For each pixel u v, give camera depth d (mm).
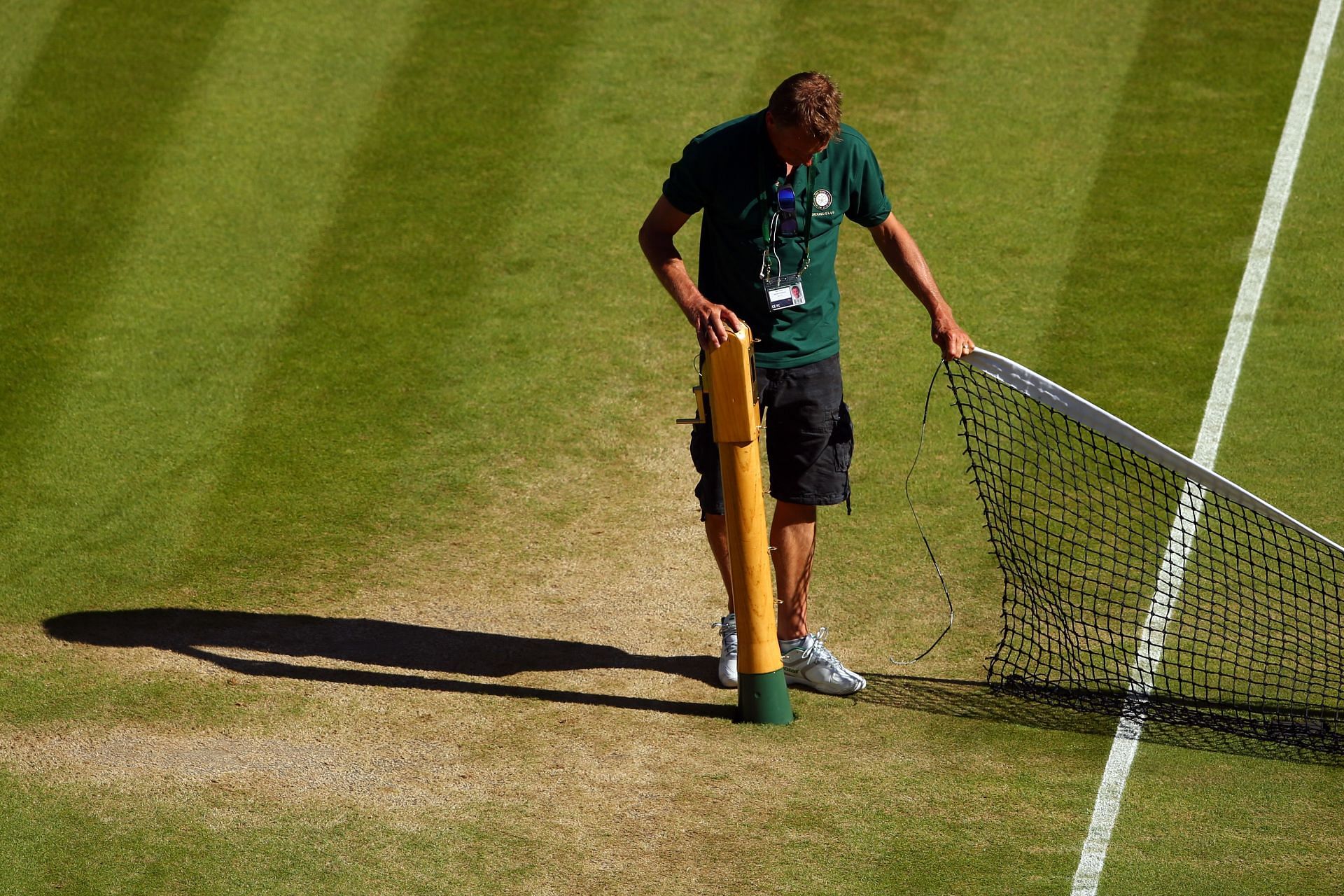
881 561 22328
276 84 36281
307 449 25641
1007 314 28859
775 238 17422
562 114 35156
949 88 35875
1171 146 33719
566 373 27672
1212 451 24750
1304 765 16875
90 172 33188
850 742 17672
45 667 19797
